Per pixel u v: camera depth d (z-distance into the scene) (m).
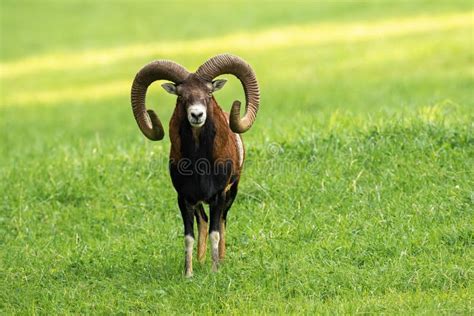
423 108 55.56
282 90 99.00
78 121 95.56
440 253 36.59
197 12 159.50
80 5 175.50
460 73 96.44
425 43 113.50
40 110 103.81
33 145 76.69
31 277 39.81
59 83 118.25
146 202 47.84
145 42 137.50
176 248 41.31
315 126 54.09
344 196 44.19
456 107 58.56
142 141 59.06
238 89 103.44
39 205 49.50
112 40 142.00
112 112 99.38
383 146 48.28
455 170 45.09
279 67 112.19
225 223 40.66
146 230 44.19
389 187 44.44
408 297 33.16
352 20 135.50
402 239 38.44
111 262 40.41
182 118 36.88
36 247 43.78
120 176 51.16
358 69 105.94
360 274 35.88
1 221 48.03
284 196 45.47
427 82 93.75
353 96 90.62
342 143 49.97
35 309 36.34
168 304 35.16
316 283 35.53
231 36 134.50
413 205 41.69
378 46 116.19
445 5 136.12
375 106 81.69
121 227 45.72
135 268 39.50
